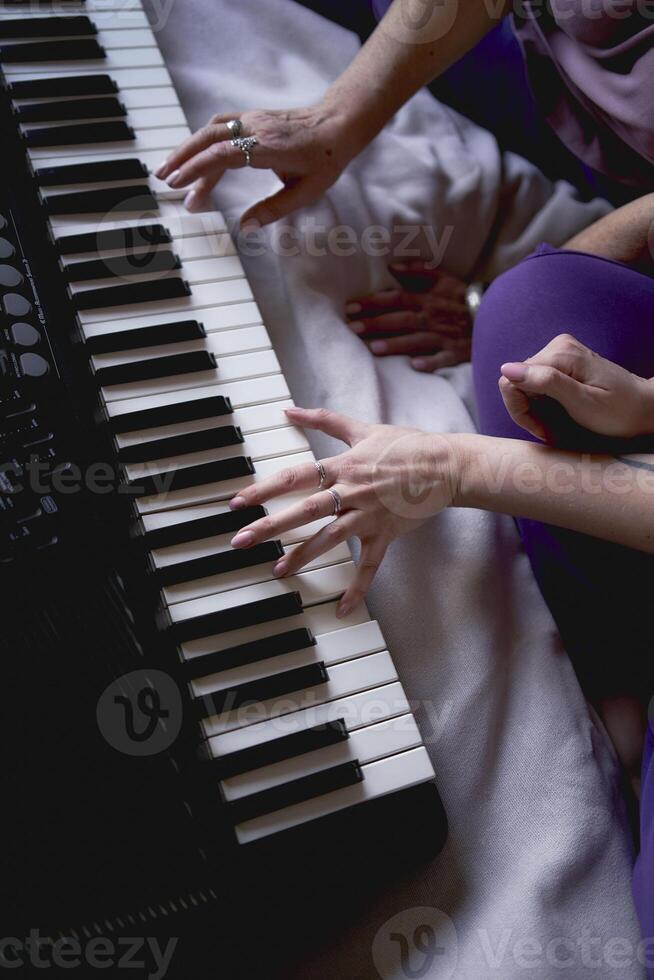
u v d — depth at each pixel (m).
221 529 0.93
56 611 0.85
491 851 0.96
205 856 0.82
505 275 1.10
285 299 1.17
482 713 1.01
